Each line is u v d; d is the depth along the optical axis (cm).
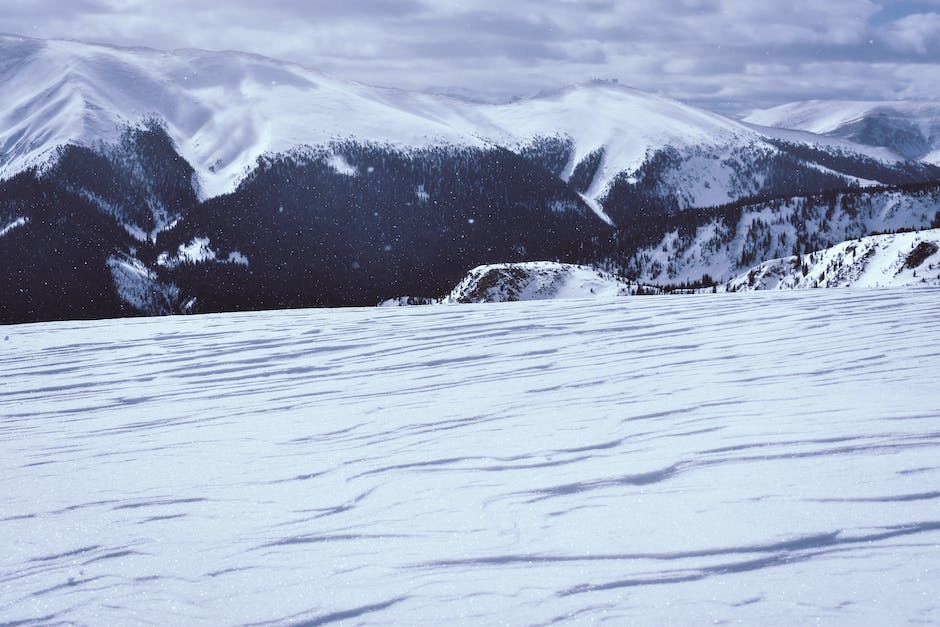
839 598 171
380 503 262
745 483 253
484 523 235
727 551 200
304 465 319
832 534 206
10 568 222
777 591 177
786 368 479
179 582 206
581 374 510
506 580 193
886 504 225
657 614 170
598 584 187
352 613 183
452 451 325
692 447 303
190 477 310
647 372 501
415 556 213
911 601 167
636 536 215
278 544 230
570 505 246
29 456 364
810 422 327
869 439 293
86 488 301
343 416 419
